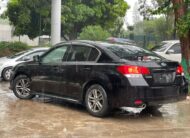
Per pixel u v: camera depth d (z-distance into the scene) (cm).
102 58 845
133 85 784
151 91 798
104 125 783
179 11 1208
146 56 850
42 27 3012
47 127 755
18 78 1031
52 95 941
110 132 734
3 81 1451
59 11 1775
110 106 819
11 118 817
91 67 850
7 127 747
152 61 820
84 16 2978
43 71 958
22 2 2894
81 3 2992
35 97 1061
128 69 792
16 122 786
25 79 1023
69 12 2867
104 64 831
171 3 1279
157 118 859
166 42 1814
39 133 714
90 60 865
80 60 885
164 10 1295
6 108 914
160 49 1764
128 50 868
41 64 968
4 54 2031
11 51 2083
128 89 786
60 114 867
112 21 3209
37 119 815
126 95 789
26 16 2892
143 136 714
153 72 805
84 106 954
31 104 967
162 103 822
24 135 699
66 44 932
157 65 815
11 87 1051
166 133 738
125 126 781
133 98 786
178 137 714
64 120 813
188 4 1221
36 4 2866
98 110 842
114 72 807
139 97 788
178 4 1202
